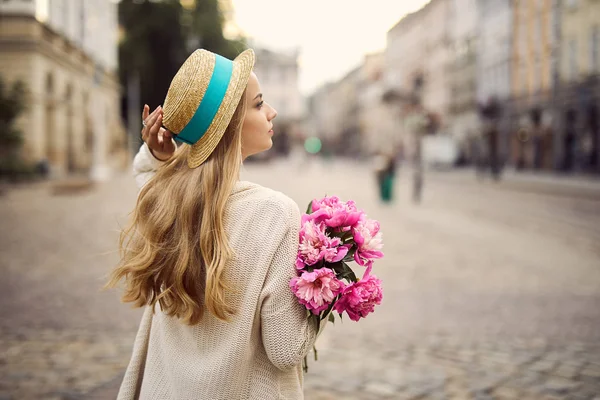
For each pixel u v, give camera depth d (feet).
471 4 149.28
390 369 13.15
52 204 52.49
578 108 105.60
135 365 5.15
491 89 139.85
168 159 5.10
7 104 68.13
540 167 119.75
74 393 11.28
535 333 16.28
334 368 13.19
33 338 14.92
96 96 115.75
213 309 4.35
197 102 4.58
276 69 264.11
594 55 101.81
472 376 12.78
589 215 49.19
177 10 130.82
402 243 33.78
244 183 4.75
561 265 27.32
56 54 92.89
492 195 73.15
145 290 4.73
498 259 28.73
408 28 195.72
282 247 4.50
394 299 20.30
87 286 21.26
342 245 4.71
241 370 4.46
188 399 4.50
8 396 11.10
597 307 19.39
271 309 4.42
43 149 88.74
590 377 12.79
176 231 4.63
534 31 119.96
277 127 263.49
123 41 135.54
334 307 4.61
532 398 11.56
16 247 29.58
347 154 321.11
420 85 186.70
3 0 83.15
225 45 134.21
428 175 131.03
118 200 57.26
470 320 17.58
